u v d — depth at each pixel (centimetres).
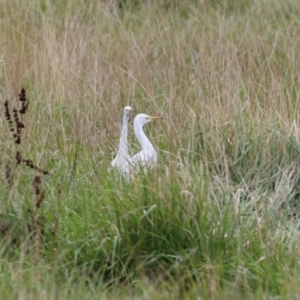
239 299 1134
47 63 2006
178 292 1151
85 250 1240
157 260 1222
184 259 1209
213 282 1123
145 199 1262
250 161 1543
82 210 1323
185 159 1455
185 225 1240
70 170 1508
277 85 1748
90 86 1898
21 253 1191
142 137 1570
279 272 1186
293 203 1449
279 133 1556
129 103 1872
